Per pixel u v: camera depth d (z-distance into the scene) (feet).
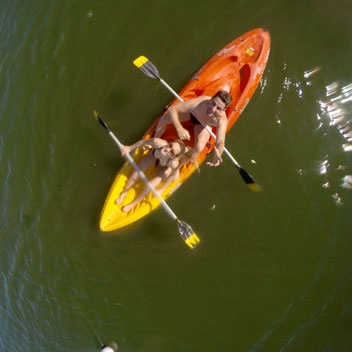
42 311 17.38
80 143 18.69
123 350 16.49
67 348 16.90
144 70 18.26
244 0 20.84
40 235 17.87
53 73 19.86
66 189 18.16
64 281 17.43
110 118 19.01
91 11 20.59
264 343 16.31
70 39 20.29
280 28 20.42
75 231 17.69
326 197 17.98
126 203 17.03
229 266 17.31
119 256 17.47
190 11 20.71
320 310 16.60
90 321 16.98
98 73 19.71
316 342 16.17
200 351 16.38
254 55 19.01
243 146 18.79
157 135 17.15
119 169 18.04
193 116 16.70
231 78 18.89
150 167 17.11
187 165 17.42
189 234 16.69
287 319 16.58
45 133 19.02
